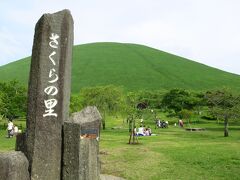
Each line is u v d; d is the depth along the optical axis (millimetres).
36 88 8086
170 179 12586
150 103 54906
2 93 37531
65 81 8312
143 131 32844
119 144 23797
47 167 7945
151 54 111750
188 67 103250
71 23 8562
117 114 40938
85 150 8070
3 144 22859
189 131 38844
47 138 8000
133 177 12898
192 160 16000
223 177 12852
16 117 41875
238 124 49188
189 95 58094
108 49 114062
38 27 8289
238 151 18906
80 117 8773
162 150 19578
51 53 8180
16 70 96875
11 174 7320
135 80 87750
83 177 7984
